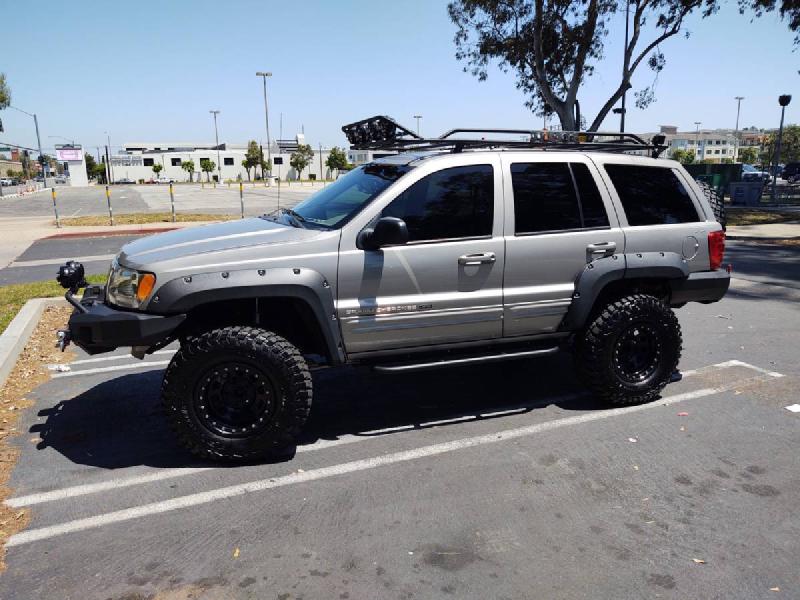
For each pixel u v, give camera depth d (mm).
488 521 3174
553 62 22812
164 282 3564
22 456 3961
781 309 8039
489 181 4168
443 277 4031
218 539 3033
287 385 3707
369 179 4348
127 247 4039
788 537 3004
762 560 2824
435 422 4484
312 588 2662
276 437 3771
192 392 3664
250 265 3648
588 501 3359
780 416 4512
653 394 4699
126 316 3570
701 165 31797
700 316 7668
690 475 3639
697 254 4750
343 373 5617
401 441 4164
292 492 3492
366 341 3977
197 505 3357
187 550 2943
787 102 26094
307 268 3732
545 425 4391
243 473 3727
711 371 5547
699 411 4621
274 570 2787
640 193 4637
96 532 3104
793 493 3424
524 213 4246
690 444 4055
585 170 4465
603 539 3004
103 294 4062
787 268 11297
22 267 12516
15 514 3270
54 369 5750
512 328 4312
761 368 5621
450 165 4082
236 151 108562
